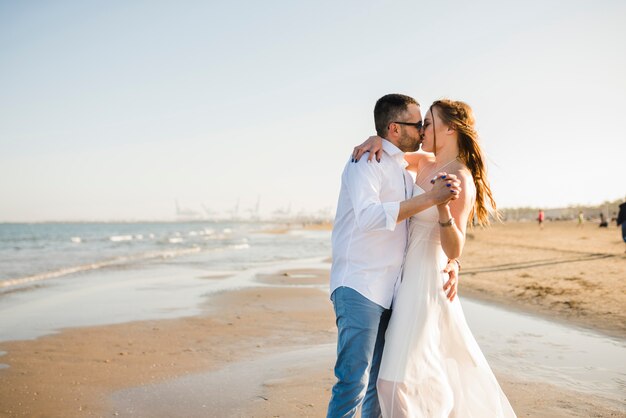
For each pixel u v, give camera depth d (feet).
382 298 9.32
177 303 31.60
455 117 9.91
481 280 38.45
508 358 17.17
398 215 8.57
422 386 9.39
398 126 9.68
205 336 22.26
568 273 39.60
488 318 24.35
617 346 18.76
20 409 13.46
